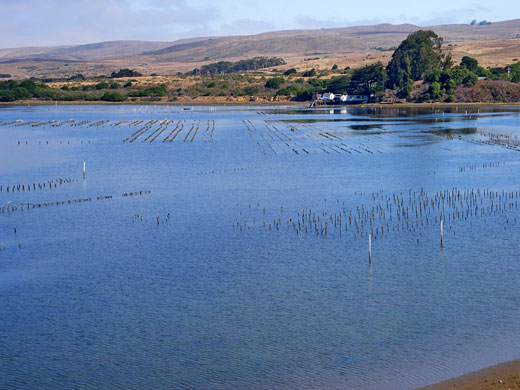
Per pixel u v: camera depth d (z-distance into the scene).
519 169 101.19
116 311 45.41
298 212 74.56
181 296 48.03
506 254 56.59
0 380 35.84
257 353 38.09
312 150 131.38
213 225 69.44
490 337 38.94
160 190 90.38
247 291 48.75
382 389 32.94
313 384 34.03
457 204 76.38
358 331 40.72
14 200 84.56
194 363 37.19
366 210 74.62
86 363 37.62
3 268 55.81
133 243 63.00
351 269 53.44
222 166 111.88
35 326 43.12
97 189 91.94
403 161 112.81
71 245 62.66
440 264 54.19
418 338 39.28
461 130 165.75
